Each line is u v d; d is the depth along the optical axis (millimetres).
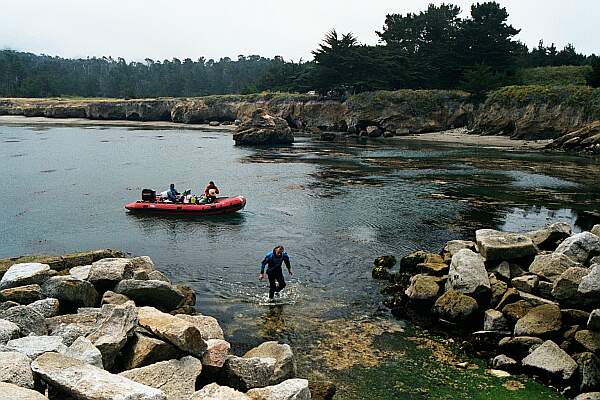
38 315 9875
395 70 90438
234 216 25688
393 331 12609
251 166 43844
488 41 89688
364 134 78375
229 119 103938
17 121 102000
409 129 79500
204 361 9008
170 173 39625
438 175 38906
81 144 60625
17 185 33375
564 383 9891
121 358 8992
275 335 12430
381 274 16719
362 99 83625
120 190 32281
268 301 14664
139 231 22922
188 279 16688
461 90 83438
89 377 7273
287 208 27359
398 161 47438
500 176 38312
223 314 13734
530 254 14430
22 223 24031
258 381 8758
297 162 46750
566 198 30109
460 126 80250
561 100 65000
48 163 43688
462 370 10680
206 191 27438
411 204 28266
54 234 22344
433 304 13453
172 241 21391
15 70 170750
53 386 7273
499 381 10219
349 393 9758
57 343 8492
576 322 11258
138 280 12602
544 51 113312
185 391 8211
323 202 28891
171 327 9180
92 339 8977
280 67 135125
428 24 98938
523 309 12000
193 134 78812
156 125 97625
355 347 11750
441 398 9594
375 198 29953
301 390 8062
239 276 16984
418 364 10938
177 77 180250
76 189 32406
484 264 14156
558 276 13000
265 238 21688
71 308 11859
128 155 50688
